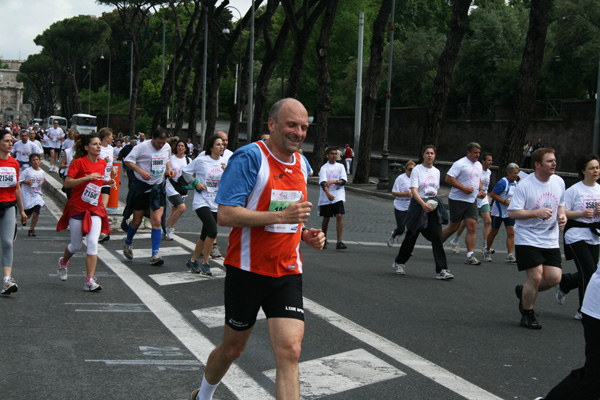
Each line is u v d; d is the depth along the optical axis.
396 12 67.62
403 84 56.25
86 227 7.99
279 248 3.89
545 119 41.09
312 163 35.03
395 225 17.94
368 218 19.28
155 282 8.77
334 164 13.08
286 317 3.81
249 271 3.88
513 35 47.03
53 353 5.53
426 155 9.96
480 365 5.61
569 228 7.60
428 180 9.90
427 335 6.54
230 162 3.95
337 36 64.44
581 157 7.54
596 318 3.94
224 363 4.04
